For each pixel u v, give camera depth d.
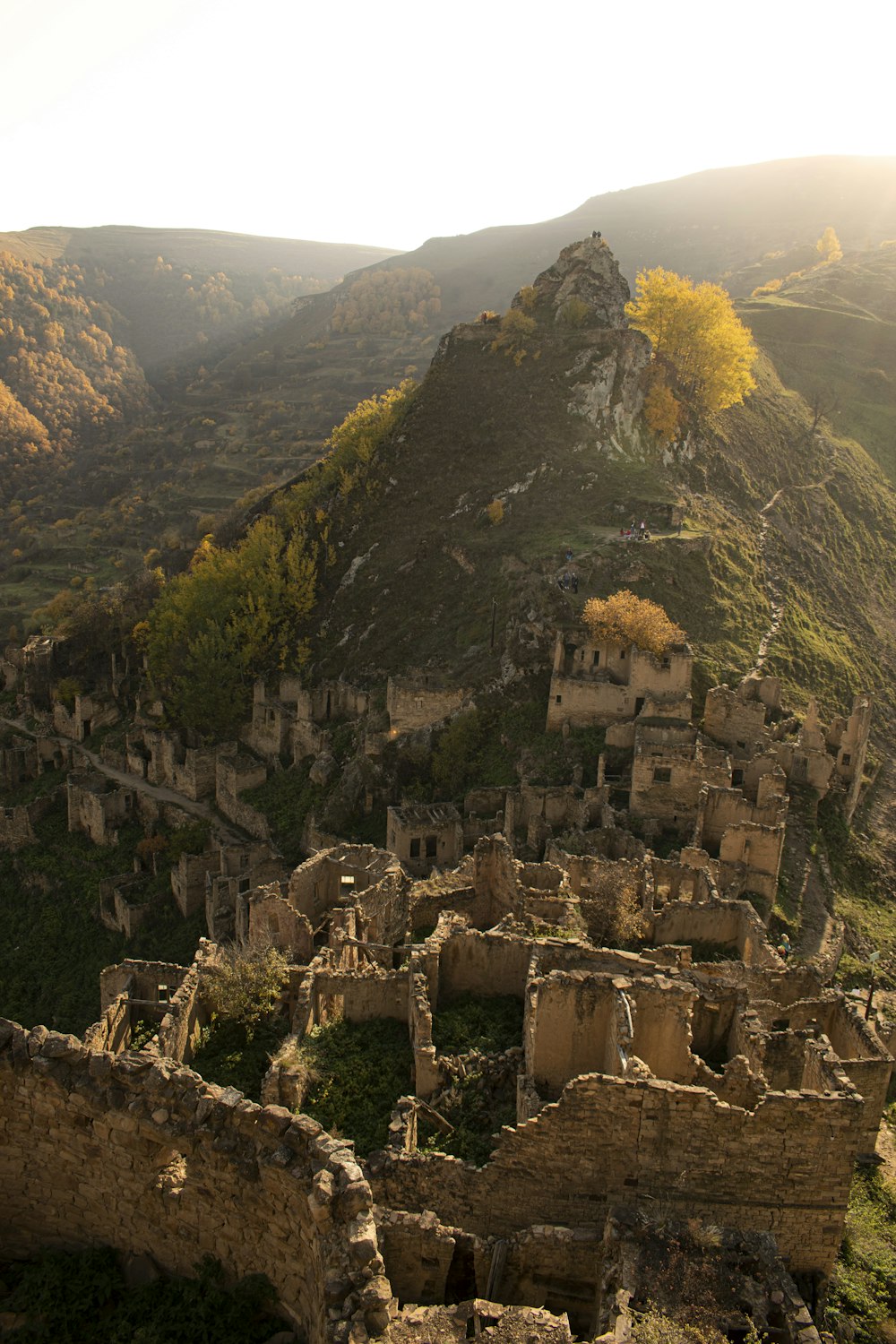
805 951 56.34
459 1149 26.19
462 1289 20.86
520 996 33.62
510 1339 16.12
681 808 64.75
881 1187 31.64
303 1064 29.09
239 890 74.81
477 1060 29.27
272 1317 15.47
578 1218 24.16
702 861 50.25
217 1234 15.84
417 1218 20.39
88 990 76.56
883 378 178.00
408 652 101.06
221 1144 15.44
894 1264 27.66
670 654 75.44
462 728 80.62
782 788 61.38
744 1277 19.61
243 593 114.56
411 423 130.00
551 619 85.38
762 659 91.12
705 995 29.55
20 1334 15.61
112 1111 16.06
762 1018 33.09
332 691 99.06
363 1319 13.30
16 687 130.75
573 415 123.38
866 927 62.12
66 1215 16.95
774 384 163.50
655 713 74.12
